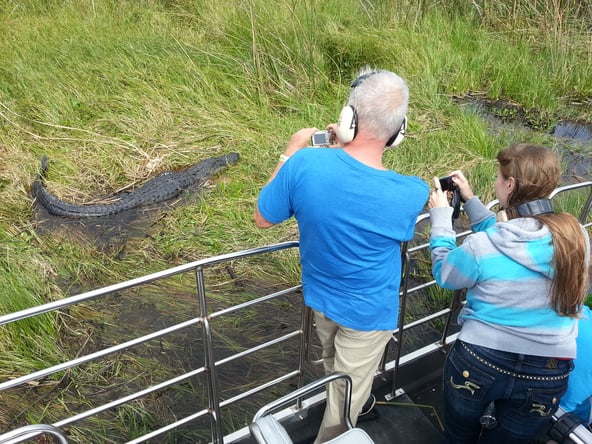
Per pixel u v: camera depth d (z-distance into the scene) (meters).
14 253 3.60
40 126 5.16
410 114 5.70
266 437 1.47
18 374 2.75
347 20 7.42
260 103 5.66
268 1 7.00
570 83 6.68
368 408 2.32
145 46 6.34
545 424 1.79
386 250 1.60
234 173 4.77
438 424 2.31
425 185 1.62
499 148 5.18
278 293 2.04
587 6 7.36
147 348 3.00
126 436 2.51
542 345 1.56
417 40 6.96
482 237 1.57
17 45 6.26
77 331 3.09
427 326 3.21
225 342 3.05
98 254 3.80
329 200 1.51
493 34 7.59
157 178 4.69
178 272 1.71
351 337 1.75
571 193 4.33
